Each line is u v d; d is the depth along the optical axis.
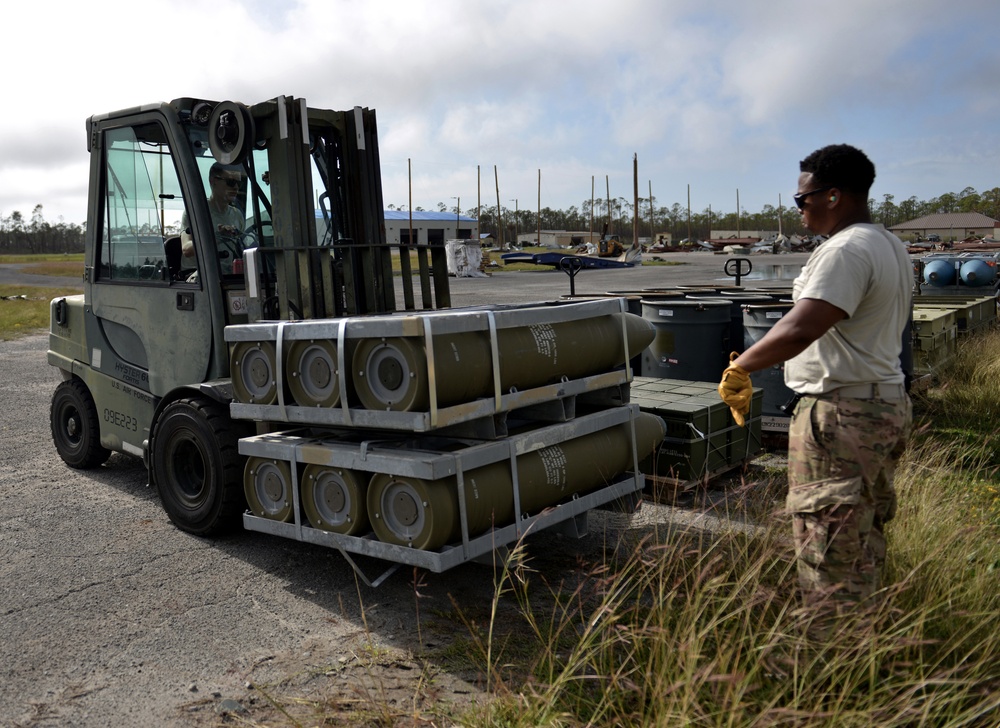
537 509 4.07
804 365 2.99
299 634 3.77
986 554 3.58
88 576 4.49
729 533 4.00
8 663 3.53
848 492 2.86
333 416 3.86
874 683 2.56
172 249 5.39
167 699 3.22
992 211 146.12
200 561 4.70
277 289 5.12
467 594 4.19
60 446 6.89
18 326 19.36
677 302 7.09
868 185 3.01
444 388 3.54
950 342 9.44
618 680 2.95
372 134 5.45
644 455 4.78
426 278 5.47
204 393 4.83
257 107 4.92
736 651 2.81
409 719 2.98
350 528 3.93
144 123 5.36
